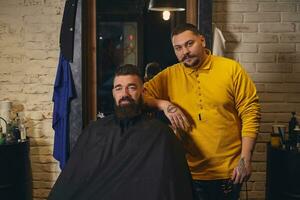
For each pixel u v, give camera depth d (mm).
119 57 3148
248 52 2904
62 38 2873
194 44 1766
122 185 1566
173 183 1562
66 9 2857
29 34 2986
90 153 1689
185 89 1854
